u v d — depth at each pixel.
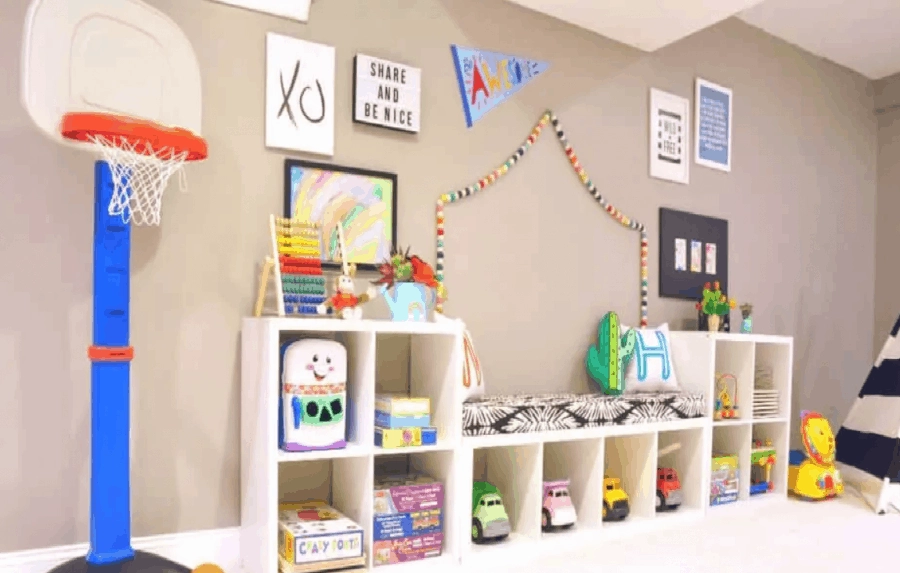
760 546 2.53
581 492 2.62
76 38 1.81
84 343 2.01
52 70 1.76
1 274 1.91
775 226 3.90
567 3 2.85
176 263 2.14
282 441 2.05
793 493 3.37
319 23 2.40
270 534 1.94
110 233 1.85
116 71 1.90
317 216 2.37
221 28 2.22
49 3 1.76
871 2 3.48
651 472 2.72
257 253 2.27
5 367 1.91
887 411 3.28
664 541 2.56
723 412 3.01
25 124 1.95
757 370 3.40
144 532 2.07
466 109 2.72
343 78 2.44
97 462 1.82
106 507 1.82
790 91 4.00
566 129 3.02
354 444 2.14
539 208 2.93
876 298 4.48
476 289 2.74
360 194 2.46
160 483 2.10
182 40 2.05
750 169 3.77
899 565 2.34
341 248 2.33
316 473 2.35
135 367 2.07
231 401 2.21
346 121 2.45
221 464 2.19
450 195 2.66
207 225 2.19
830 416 4.20
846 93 4.34
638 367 2.93
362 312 2.41
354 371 2.20
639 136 3.27
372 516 2.09
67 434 1.98
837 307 4.25
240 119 2.25
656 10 2.88
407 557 2.17
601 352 2.93
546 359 2.93
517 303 2.85
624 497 2.65
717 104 3.60
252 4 2.26
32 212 1.95
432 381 2.39
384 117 2.50
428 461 2.40
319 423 2.03
